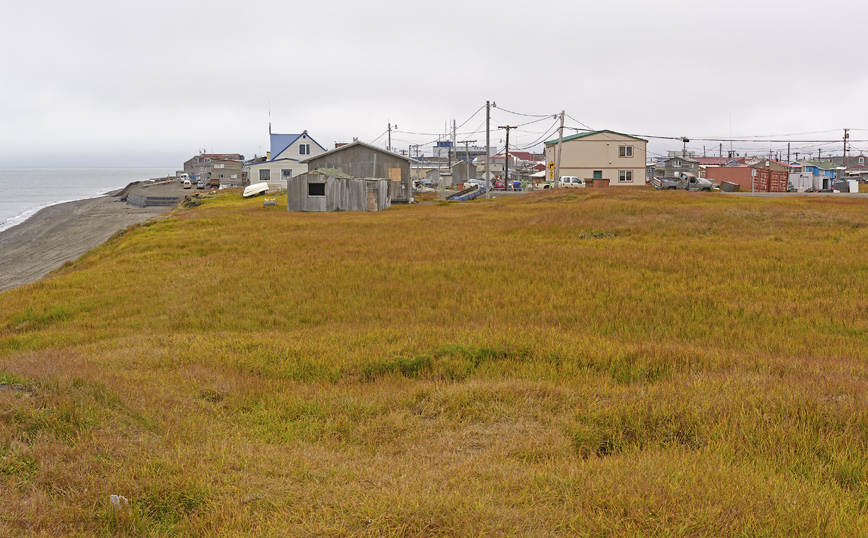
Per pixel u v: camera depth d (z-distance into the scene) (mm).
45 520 4148
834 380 7277
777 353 9375
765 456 5453
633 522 4184
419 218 32344
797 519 4215
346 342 10062
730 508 4332
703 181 62062
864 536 4039
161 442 5609
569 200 40094
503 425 6570
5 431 5254
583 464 5270
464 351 9281
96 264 21359
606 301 13008
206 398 7316
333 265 17781
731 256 17328
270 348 9672
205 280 16281
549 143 75188
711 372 8047
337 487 4809
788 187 64062
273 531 4113
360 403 7109
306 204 39844
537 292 13852
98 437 5500
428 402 7266
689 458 5383
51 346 10867
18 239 45281
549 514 4336
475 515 4285
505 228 26016
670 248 19234
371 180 39844
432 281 15320
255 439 6066
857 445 5551
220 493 4688
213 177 100188
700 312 11898
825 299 12516
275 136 80125
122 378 7582
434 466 5438
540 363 8773
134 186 117500
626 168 69438
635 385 7746
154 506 4488
